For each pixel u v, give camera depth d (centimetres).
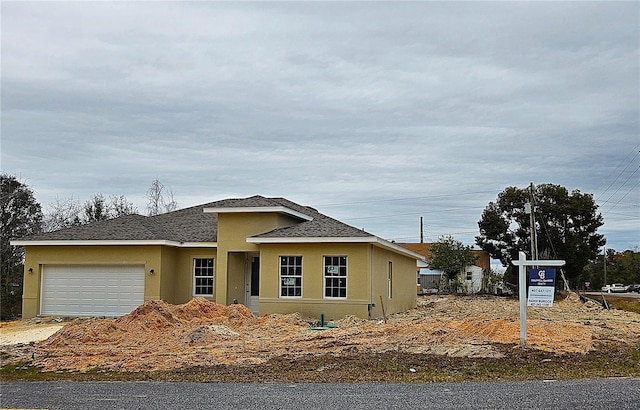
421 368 1360
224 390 1166
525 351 1534
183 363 1514
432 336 1770
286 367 1420
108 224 2952
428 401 1022
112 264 2759
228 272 2723
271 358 1551
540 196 5931
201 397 1099
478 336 1739
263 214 2706
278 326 2184
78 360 1605
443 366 1379
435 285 6300
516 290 5744
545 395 1055
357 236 2458
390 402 1020
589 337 1812
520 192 5972
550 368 1351
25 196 4594
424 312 3130
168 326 2083
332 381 1245
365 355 1543
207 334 1892
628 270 8662
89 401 1087
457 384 1180
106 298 2756
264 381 1262
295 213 2820
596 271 8869
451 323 2031
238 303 2777
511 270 6084
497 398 1035
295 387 1183
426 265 5869
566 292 5400
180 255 2862
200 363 1509
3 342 2050
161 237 2712
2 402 1091
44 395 1154
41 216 4753
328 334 1928
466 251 5809
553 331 1841
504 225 5981
